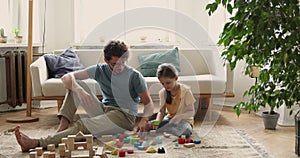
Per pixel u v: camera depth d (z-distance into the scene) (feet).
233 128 11.57
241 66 15.02
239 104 6.81
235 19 5.58
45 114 14.23
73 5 16.42
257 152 9.11
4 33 15.71
